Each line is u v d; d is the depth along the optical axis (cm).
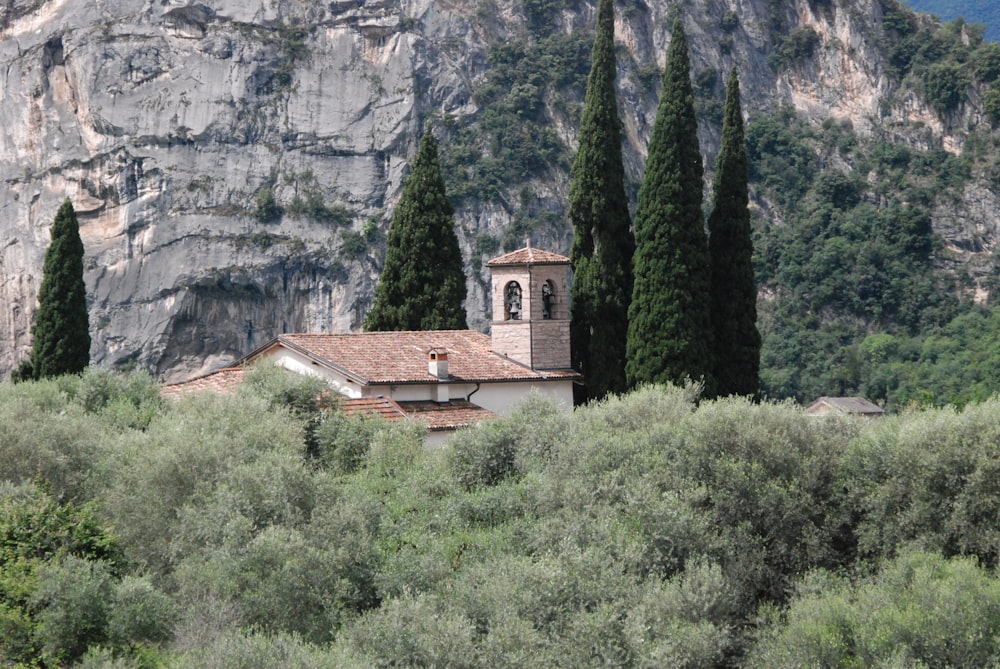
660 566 5888
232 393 8094
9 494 5722
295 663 4806
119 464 6438
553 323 11062
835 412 7225
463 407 9900
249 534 5747
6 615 5000
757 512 6288
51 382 8925
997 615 5509
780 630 5681
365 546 5784
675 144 11412
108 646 5025
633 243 12019
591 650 5238
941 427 6369
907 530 6216
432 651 5044
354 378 9606
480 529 6419
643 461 6644
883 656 5419
